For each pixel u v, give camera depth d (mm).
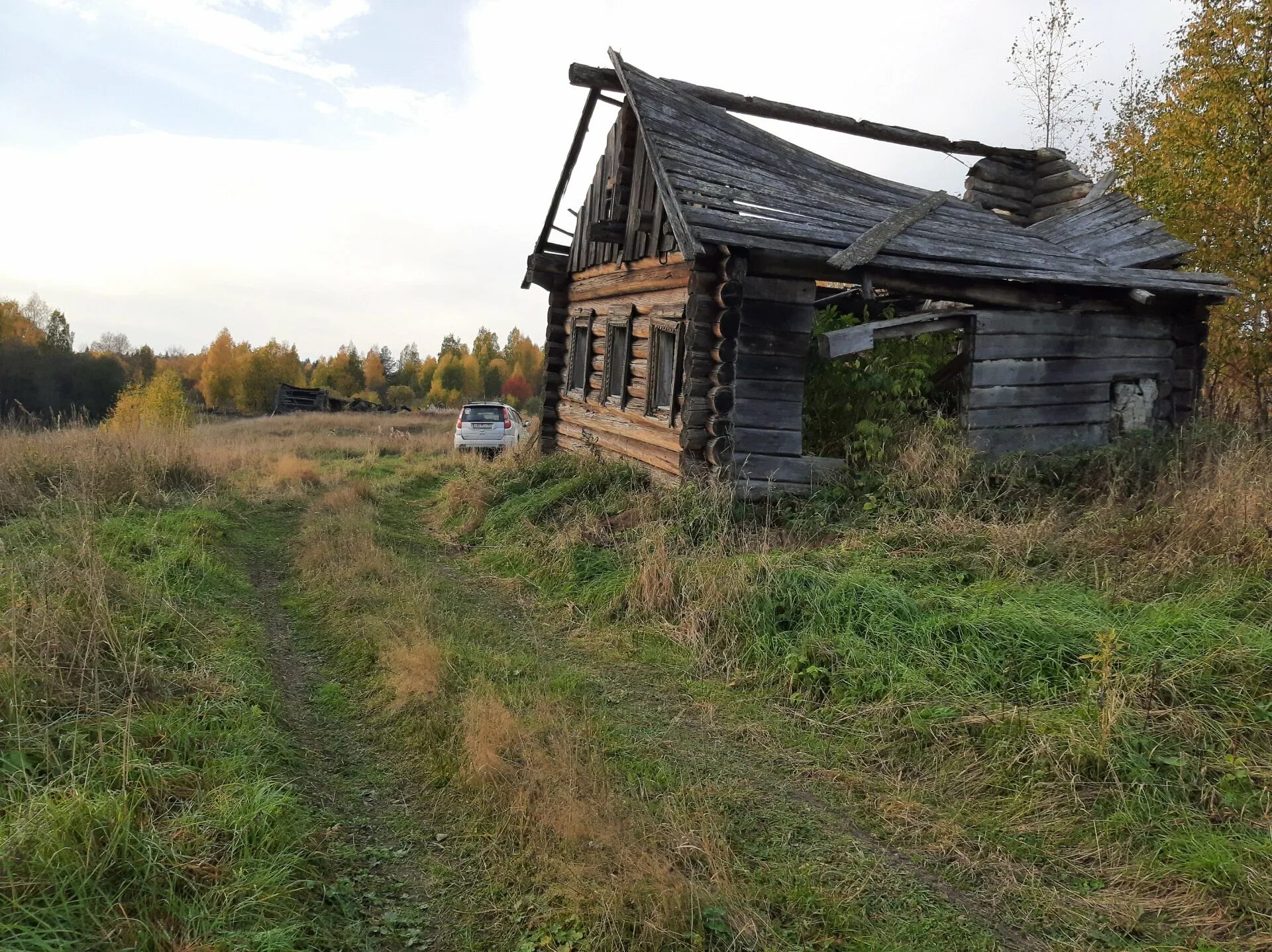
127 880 2693
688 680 5465
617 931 2877
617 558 7641
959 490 7922
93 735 3596
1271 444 8359
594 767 4027
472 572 8438
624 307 11125
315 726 4668
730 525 7836
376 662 5516
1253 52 11898
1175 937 2916
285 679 5328
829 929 2988
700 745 4547
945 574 6168
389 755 4359
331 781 4027
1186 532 5883
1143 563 5805
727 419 8375
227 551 8367
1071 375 9781
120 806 2900
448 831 3627
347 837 3518
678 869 3277
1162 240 10961
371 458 17672
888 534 7078
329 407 42688
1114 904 3104
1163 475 8109
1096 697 4273
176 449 11977
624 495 9398
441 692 4895
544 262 13820
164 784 3305
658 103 9555
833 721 4734
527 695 4977
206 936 2566
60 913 2447
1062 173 13031
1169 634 4625
